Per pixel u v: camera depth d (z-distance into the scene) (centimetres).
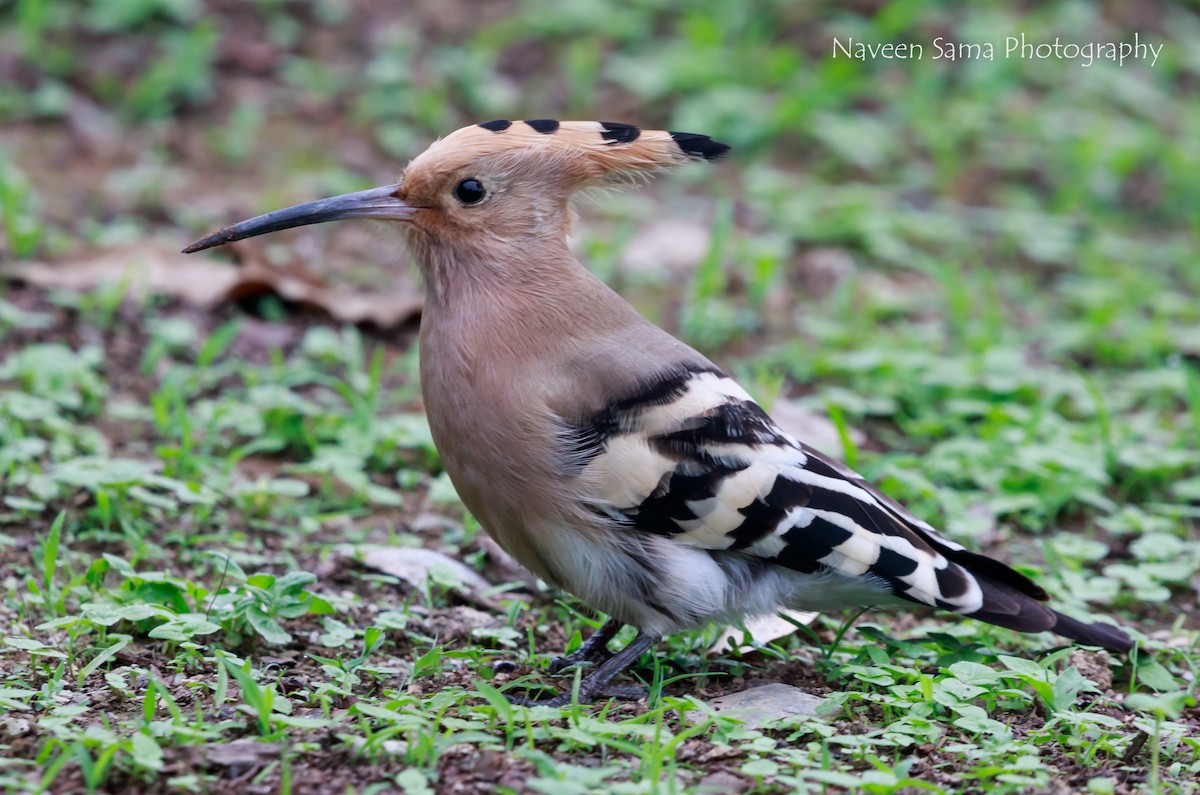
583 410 791
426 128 1839
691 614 807
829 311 1556
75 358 1252
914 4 2086
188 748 670
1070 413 1352
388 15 2039
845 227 1697
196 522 1034
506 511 811
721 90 1920
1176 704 679
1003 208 1836
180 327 1340
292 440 1194
